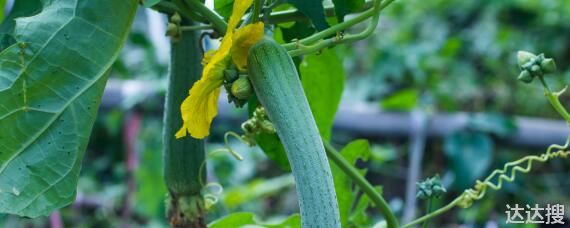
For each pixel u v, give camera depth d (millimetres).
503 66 4809
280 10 1466
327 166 1050
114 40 1174
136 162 3537
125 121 3555
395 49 4488
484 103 4699
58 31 1149
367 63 4703
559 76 4758
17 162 1139
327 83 1643
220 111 3389
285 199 4262
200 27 1293
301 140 1052
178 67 1333
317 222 1029
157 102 3383
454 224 4043
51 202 1147
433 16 5215
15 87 1132
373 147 3979
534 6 5109
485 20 5094
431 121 3436
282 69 1083
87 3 1162
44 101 1146
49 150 1150
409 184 3430
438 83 4371
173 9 1276
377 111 3418
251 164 3875
